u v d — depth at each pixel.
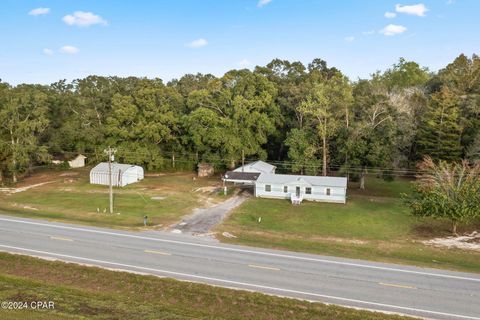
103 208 38.94
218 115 61.28
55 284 19.83
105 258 23.69
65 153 69.81
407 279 21.19
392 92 63.78
